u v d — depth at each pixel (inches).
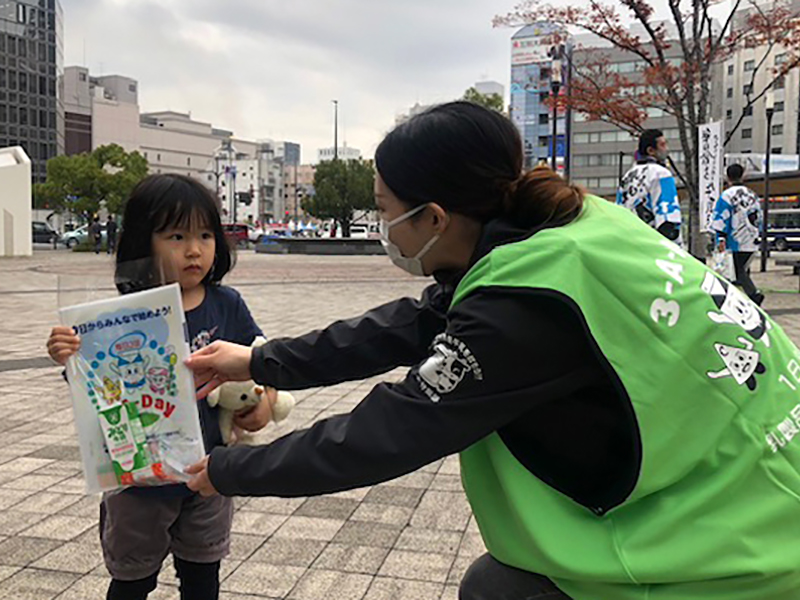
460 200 51.4
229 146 2920.8
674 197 276.1
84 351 66.3
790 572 45.4
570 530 47.8
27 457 165.6
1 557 115.4
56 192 1438.2
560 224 50.6
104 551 79.7
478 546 120.5
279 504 139.3
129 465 66.6
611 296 46.3
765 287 566.3
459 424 46.9
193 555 81.7
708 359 46.5
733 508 45.8
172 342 67.1
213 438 78.2
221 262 83.8
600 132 2581.2
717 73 2556.6
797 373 50.9
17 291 561.3
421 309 66.4
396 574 110.8
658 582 45.9
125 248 77.9
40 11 2898.6
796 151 2391.7
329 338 66.7
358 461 47.8
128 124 3961.6
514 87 2453.2
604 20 525.0
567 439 48.9
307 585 107.4
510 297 46.4
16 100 2847.0
